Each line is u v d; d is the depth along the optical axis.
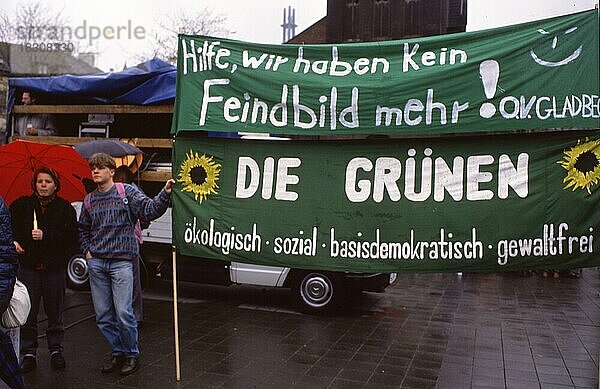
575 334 7.50
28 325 5.30
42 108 8.95
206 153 5.22
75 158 5.36
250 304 8.85
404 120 4.76
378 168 4.88
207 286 10.36
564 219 4.47
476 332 7.48
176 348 5.23
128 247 5.16
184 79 5.24
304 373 5.59
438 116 4.68
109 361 5.67
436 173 4.75
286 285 8.36
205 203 5.22
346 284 8.20
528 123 4.48
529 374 5.75
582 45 4.39
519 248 4.57
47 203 5.27
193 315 8.00
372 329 7.47
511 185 4.59
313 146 5.03
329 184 4.99
